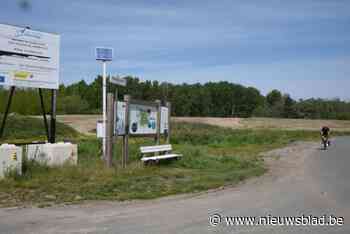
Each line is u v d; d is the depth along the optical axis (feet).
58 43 49.49
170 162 53.78
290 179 44.80
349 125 257.55
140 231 22.49
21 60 46.03
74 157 46.06
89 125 178.70
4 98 152.87
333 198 33.12
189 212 27.50
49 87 48.83
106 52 48.88
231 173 47.24
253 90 427.33
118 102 47.29
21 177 37.42
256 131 169.27
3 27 44.27
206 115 390.21
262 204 30.53
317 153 84.33
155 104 55.57
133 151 58.13
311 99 401.08
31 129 132.46
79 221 24.68
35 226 23.44
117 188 35.94
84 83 339.98
